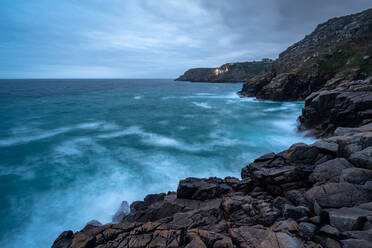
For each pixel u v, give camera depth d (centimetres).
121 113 4878
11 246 1120
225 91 11231
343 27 10125
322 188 776
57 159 2217
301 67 6562
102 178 1789
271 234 575
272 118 4016
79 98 7800
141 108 5594
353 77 5075
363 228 553
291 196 867
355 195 704
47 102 6588
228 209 806
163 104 6350
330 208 683
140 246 642
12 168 2017
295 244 525
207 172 1847
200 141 2731
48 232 1209
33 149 2523
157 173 1847
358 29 7562
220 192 1066
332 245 517
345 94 2238
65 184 1708
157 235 688
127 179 1761
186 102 6788
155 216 966
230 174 1805
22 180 1789
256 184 1083
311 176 936
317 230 587
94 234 700
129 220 1008
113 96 8650
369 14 8681
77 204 1446
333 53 6450
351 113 2047
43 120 4134
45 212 1373
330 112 2319
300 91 6197
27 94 8988
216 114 4616
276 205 832
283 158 1201
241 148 2414
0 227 1235
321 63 6325
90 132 3288
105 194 1562
